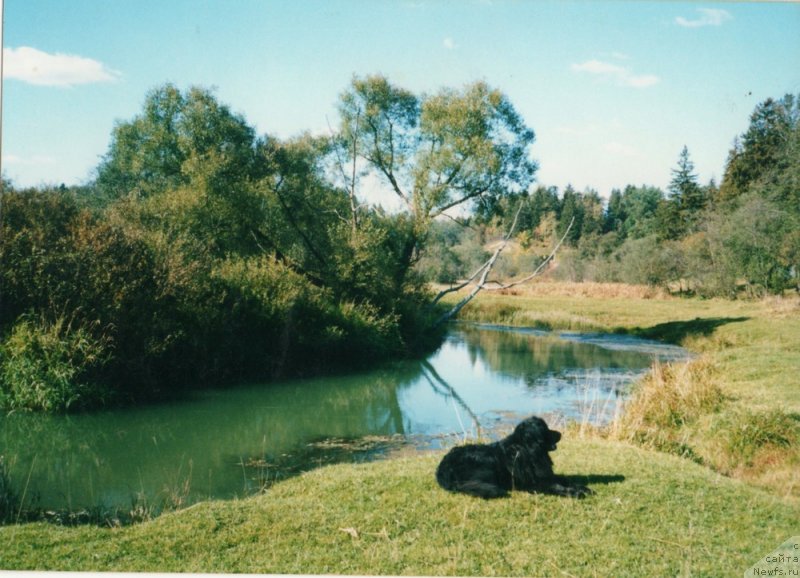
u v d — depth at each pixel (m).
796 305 39.38
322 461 13.48
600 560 6.79
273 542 7.36
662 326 38.56
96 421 16.78
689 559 6.77
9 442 14.68
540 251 90.44
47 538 7.68
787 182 43.06
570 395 20.94
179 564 6.88
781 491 9.98
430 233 36.00
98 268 19.11
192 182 29.97
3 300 18.14
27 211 20.80
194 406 18.98
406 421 17.41
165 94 35.56
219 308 22.69
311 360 25.45
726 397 16.34
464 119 32.59
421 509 8.07
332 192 33.72
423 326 32.56
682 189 66.81
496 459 8.61
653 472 9.45
